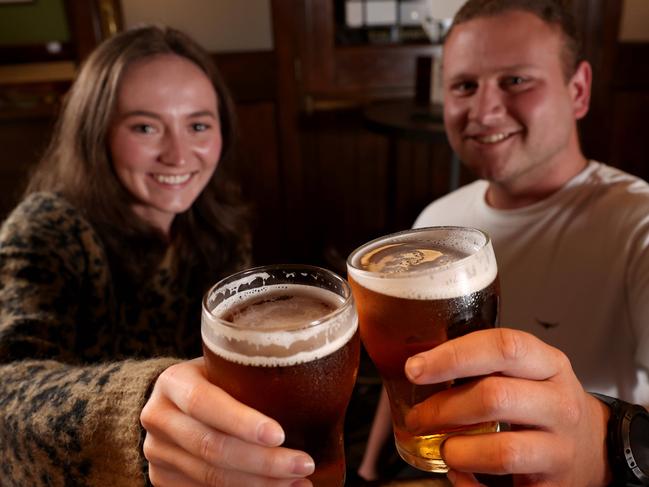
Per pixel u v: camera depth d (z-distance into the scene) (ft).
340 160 11.11
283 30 10.18
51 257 3.38
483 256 1.89
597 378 3.69
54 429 2.14
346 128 10.90
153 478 1.93
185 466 1.78
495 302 1.95
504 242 4.00
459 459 1.77
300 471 1.64
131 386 2.10
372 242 2.22
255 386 1.66
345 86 10.63
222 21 10.18
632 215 3.48
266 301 1.97
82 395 2.16
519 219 3.93
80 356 3.67
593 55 10.30
